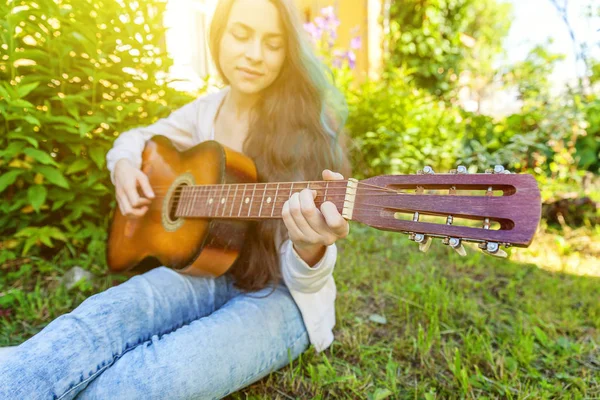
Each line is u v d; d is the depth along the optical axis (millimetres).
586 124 3959
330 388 1266
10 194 2029
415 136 3850
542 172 3979
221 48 1353
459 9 6176
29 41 2066
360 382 1281
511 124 4324
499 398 1245
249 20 1261
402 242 2762
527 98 5641
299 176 1312
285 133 1326
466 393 1231
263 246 1257
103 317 1011
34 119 1671
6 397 810
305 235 953
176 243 1345
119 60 2133
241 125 1490
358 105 3832
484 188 792
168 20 3377
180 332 1027
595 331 1676
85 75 2037
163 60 2172
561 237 2869
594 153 3969
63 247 2129
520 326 1578
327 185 968
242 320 1121
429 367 1374
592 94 4301
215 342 1021
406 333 1585
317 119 1351
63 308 1637
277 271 1275
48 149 1997
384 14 5801
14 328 1490
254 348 1105
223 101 1570
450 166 4082
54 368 875
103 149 2031
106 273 1921
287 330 1227
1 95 1678
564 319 1734
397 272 2207
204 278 1322
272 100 1356
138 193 1583
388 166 3768
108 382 917
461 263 2400
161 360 934
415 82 6070
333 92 1467
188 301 1260
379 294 1945
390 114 3799
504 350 1450
